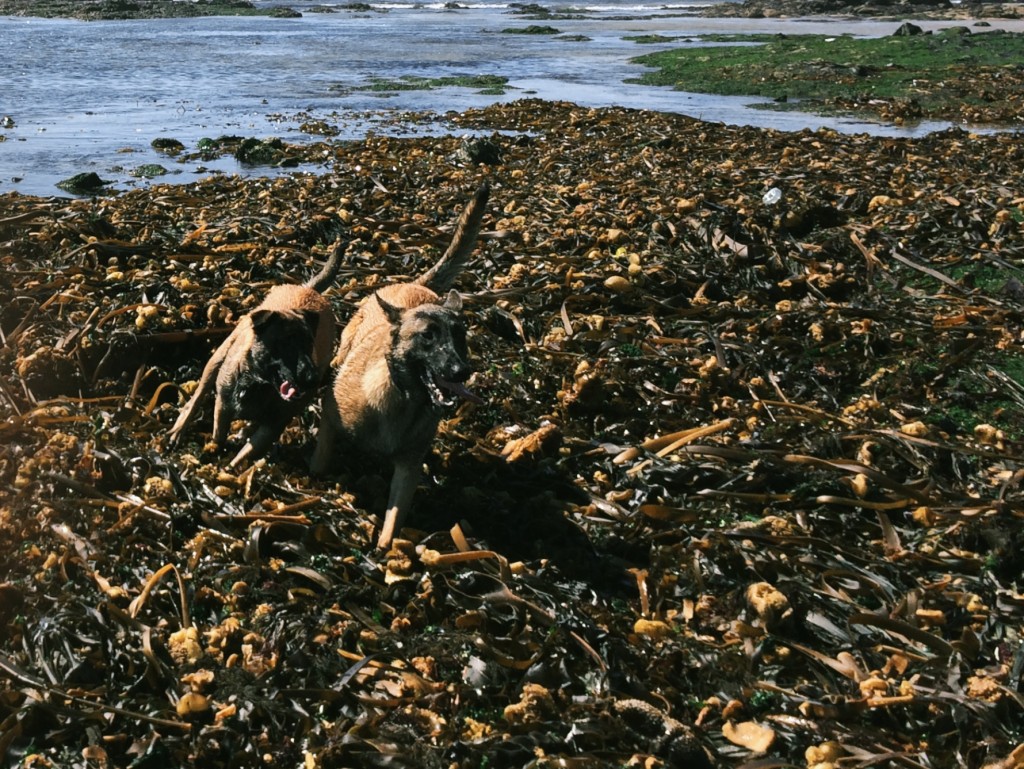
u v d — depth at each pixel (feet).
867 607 9.57
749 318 15.57
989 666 8.68
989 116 37.45
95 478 9.98
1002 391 13.56
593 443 11.73
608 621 8.98
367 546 9.78
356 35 72.54
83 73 45.32
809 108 39.91
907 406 13.00
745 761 7.65
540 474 11.12
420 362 9.55
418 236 18.40
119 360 12.44
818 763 7.55
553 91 43.75
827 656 8.70
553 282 16.05
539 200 21.42
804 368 13.96
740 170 24.77
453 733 7.60
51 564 8.89
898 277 17.38
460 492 10.72
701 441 11.85
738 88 44.75
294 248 17.35
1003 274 17.57
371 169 25.09
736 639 8.93
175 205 20.66
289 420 10.91
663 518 10.42
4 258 15.74
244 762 7.33
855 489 10.99
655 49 63.36
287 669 8.11
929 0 108.47
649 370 13.51
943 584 9.68
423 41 68.03
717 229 18.13
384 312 9.77
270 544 9.56
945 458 11.80
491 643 8.55
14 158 26.48
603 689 8.14
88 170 25.36
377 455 10.14
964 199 21.70
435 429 10.02
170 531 9.48
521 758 7.48
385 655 8.39
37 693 7.66
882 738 7.94
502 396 12.77
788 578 9.70
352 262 16.85
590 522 10.40
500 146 28.84
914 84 43.75
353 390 9.98
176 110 35.78
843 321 15.14
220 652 8.30
